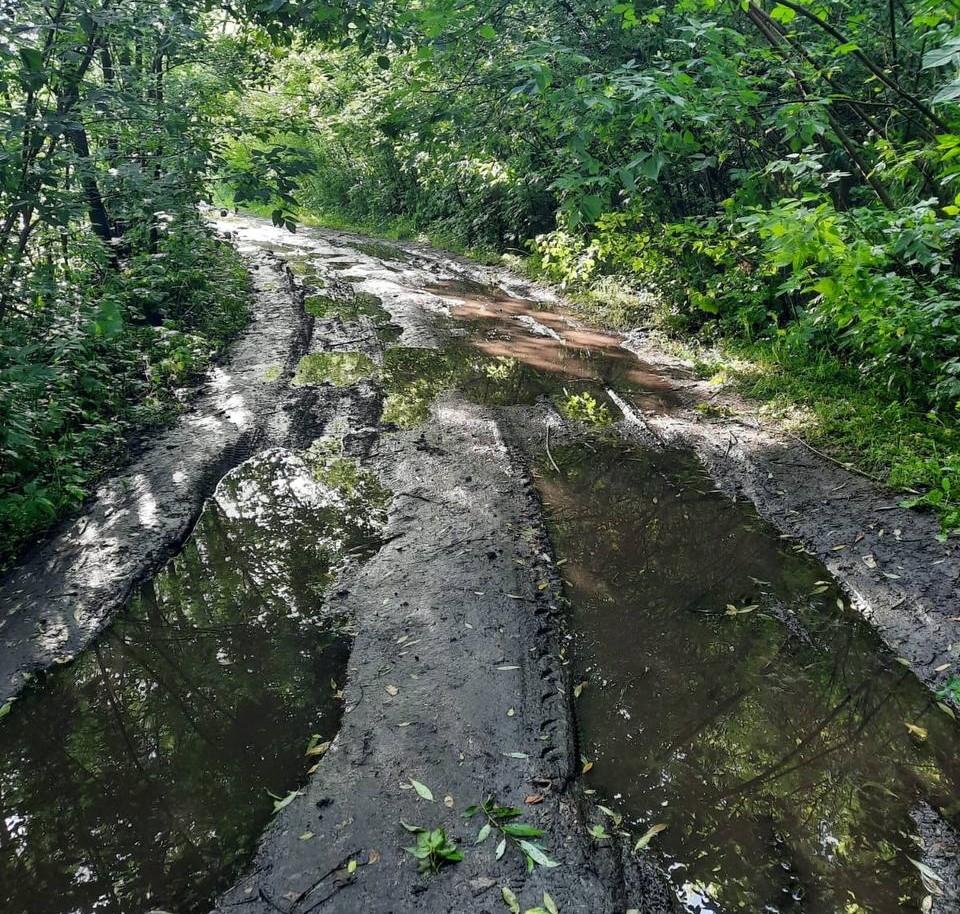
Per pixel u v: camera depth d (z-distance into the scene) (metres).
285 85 10.16
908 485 4.61
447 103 6.31
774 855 2.59
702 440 5.70
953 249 5.31
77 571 4.09
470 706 3.14
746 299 7.56
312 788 2.79
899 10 6.41
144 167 6.49
